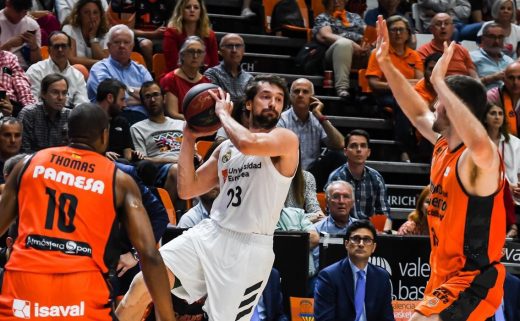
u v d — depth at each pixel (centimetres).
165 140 1551
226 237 904
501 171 799
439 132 825
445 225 811
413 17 2166
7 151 1335
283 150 864
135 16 1927
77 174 764
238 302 897
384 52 878
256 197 892
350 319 1181
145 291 909
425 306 805
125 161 1292
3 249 1067
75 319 736
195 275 916
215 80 1719
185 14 1803
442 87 769
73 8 1791
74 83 1628
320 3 2175
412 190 1775
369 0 2281
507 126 1667
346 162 1630
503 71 1883
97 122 788
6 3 1739
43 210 752
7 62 1573
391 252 1248
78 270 741
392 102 1856
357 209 1539
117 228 768
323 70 1970
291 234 1165
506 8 2052
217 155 945
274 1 2144
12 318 734
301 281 1164
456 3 2175
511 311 1258
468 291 804
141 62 1800
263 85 908
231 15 2138
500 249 820
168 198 1337
